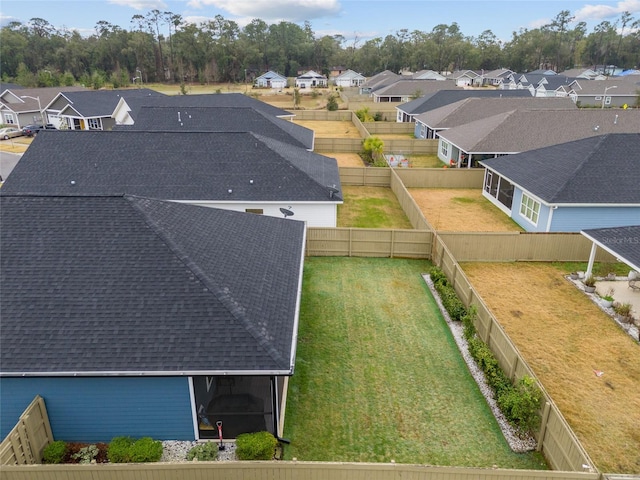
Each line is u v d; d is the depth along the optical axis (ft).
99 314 35.29
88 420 34.86
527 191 79.77
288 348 34.47
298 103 283.59
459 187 109.70
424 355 47.57
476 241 68.08
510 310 56.39
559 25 543.39
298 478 29.30
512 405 36.73
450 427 38.06
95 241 40.52
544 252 69.21
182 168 78.74
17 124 186.91
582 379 44.06
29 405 33.42
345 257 70.85
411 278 64.44
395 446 36.04
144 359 32.55
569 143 90.12
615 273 66.28
